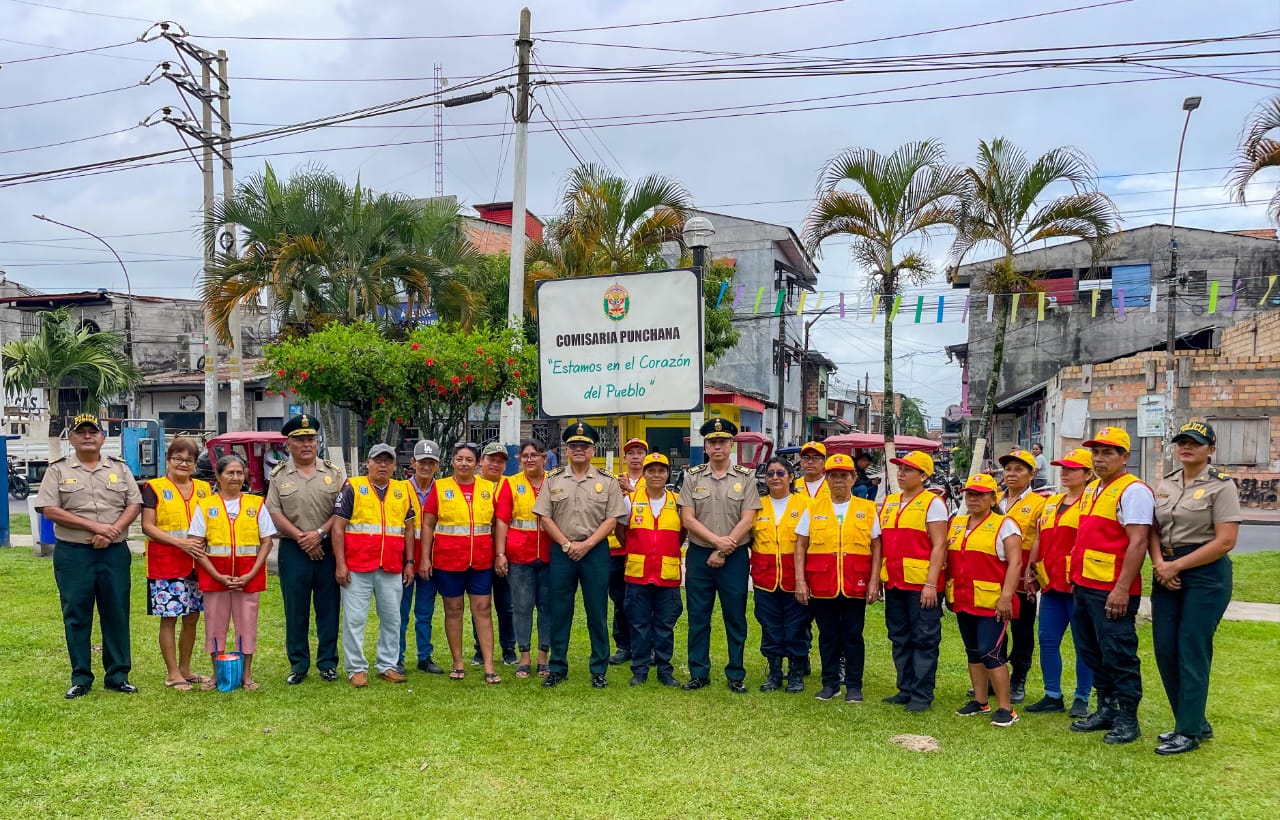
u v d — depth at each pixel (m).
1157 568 5.05
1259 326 22.05
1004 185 11.95
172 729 5.28
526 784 4.49
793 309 32.09
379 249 15.55
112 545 6.03
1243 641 7.78
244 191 15.01
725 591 6.36
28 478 23.30
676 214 15.62
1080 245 27.86
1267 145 10.46
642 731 5.34
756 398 29.38
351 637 6.32
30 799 4.24
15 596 9.30
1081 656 5.57
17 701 5.77
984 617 5.59
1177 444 5.08
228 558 6.16
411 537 6.70
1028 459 6.06
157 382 29.70
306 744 5.04
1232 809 4.20
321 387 10.38
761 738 5.23
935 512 5.83
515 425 12.80
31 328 33.41
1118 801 4.29
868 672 6.91
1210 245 27.70
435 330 10.92
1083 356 29.25
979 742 5.19
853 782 4.54
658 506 6.51
